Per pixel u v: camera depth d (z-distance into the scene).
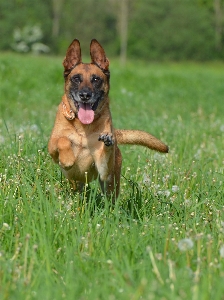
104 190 7.78
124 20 82.12
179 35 84.44
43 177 8.05
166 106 20.66
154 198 7.65
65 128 7.82
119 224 6.75
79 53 8.35
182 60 84.81
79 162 7.87
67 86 8.07
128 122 13.70
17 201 6.98
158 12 85.44
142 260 5.48
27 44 85.38
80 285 5.03
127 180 8.32
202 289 4.77
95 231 6.31
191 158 10.41
